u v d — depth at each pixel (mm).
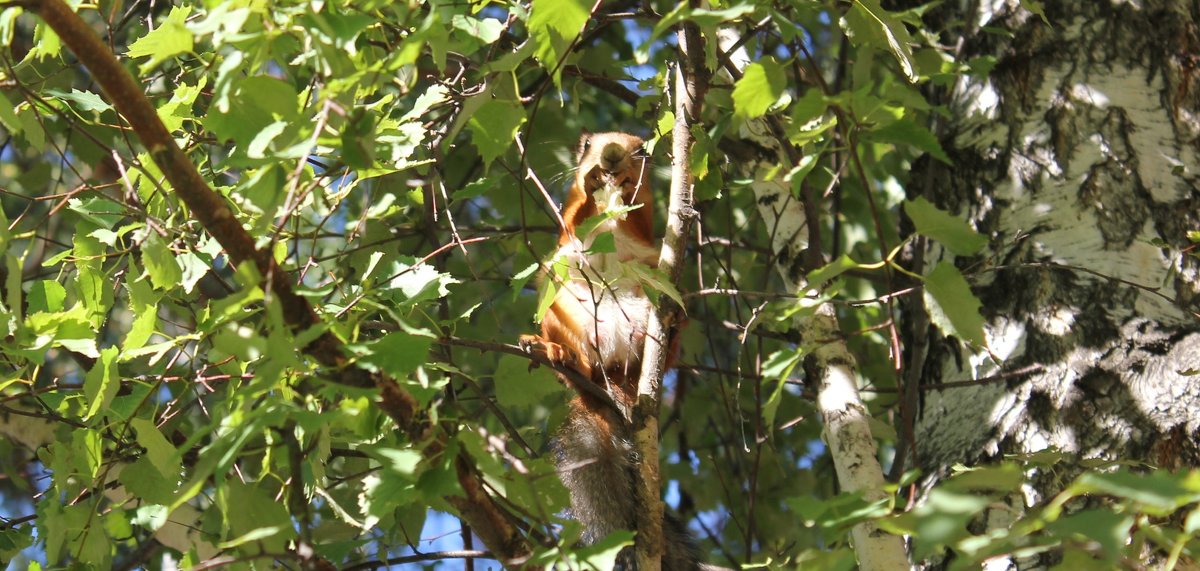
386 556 6176
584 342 7645
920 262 6391
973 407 6117
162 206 5684
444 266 7887
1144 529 3736
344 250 7328
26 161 10773
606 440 7199
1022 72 6777
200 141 6062
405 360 4301
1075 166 6457
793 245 6895
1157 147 6426
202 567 4461
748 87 4434
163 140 4426
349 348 4340
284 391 4918
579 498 7070
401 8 5250
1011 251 6383
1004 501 5598
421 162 5762
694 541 7332
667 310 5562
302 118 4309
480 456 4426
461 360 8906
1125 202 6301
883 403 9023
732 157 7434
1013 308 6223
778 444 10250
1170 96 6547
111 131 7363
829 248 9680
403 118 5496
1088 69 6664
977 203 6656
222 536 5383
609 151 7859
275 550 4441
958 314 4445
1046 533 3791
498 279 7859
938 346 6559
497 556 5020
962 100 6965
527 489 4852
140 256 5961
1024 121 6672
